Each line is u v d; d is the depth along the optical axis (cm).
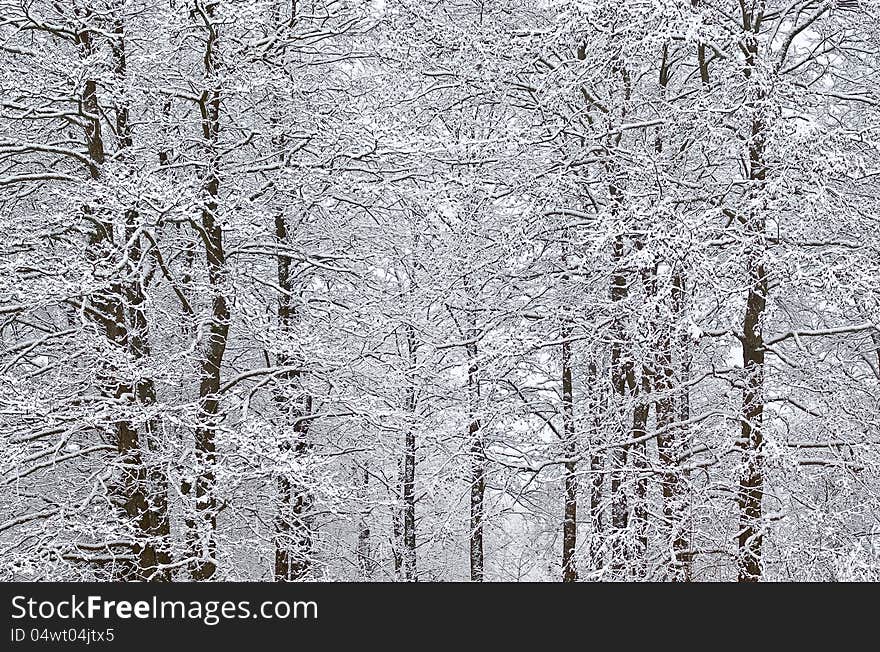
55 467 1549
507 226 1471
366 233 1841
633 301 1306
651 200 1250
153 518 1335
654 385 1434
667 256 1170
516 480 1686
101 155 1367
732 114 1276
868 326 1291
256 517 1555
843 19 1389
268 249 1546
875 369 1614
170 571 1324
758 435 1313
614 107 1465
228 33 1361
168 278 1440
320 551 1845
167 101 1416
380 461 2052
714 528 1389
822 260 1188
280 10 1515
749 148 1306
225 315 1445
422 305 1630
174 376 1309
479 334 1591
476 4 1625
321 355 1405
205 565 1368
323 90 1492
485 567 2697
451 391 1723
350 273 1634
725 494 1379
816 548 1252
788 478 1339
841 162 1146
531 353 1511
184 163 1316
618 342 1420
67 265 1226
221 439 1298
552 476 1680
